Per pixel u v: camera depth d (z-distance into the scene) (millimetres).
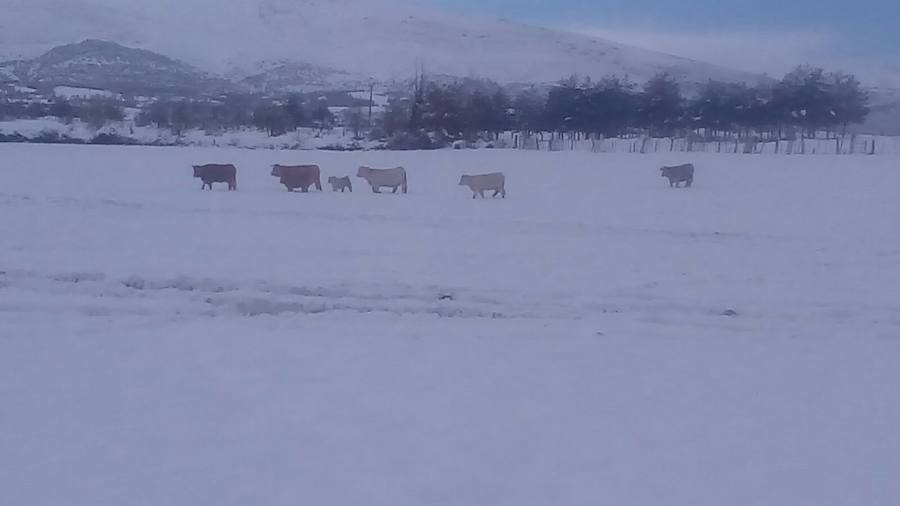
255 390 9195
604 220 21578
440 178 33438
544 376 9883
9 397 8859
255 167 36562
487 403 8906
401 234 18766
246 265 15008
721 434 8117
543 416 8539
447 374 9883
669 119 67938
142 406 8648
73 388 9172
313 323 12062
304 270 14734
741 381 9805
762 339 11609
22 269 14242
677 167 30516
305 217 21047
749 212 23516
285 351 10688
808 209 24250
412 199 25719
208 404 8734
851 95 69375
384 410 8625
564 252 17031
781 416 8656
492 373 9961
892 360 10711
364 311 12734
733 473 7199
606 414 8633
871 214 23125
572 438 7949
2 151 42562
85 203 22438
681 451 7676
